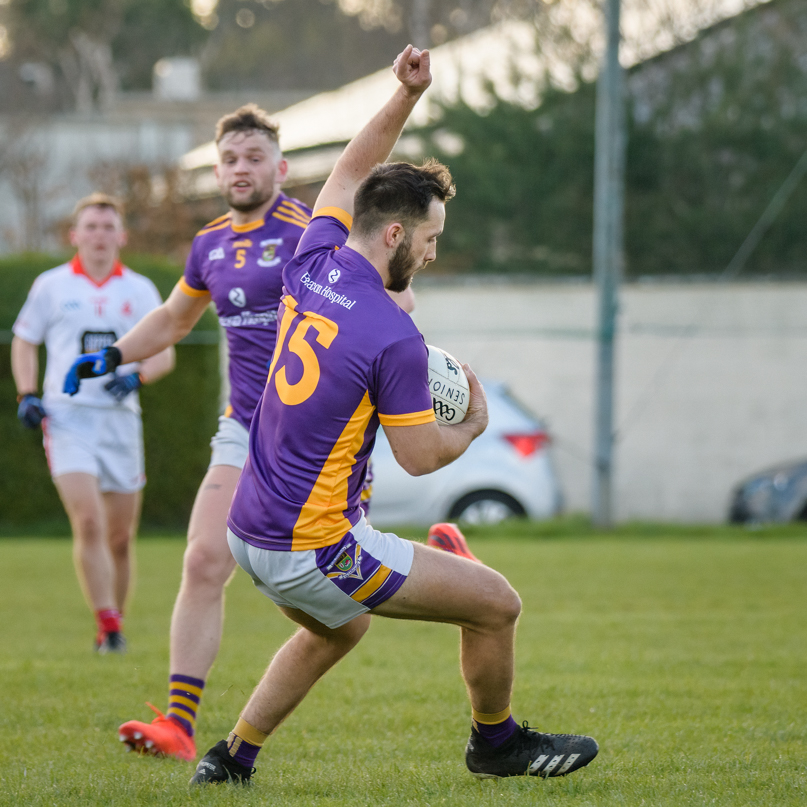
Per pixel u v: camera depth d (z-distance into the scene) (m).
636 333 59.47
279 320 12.30
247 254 16.41
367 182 11.90
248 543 11.77
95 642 23.39
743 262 67.25
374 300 11.57
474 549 42.25
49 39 161.62
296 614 12.20
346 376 11.34
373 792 12.52
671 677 19.80
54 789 12.70
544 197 68.69
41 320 24.08
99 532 23.25
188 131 114.12
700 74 68.12
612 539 47.56
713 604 29.28
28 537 49.44
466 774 13.47
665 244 67.44
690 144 67.12
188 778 13.30
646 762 13.85
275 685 12.80
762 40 68.25
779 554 40.59
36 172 103.44
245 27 174.25
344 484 11.55
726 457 60.72
